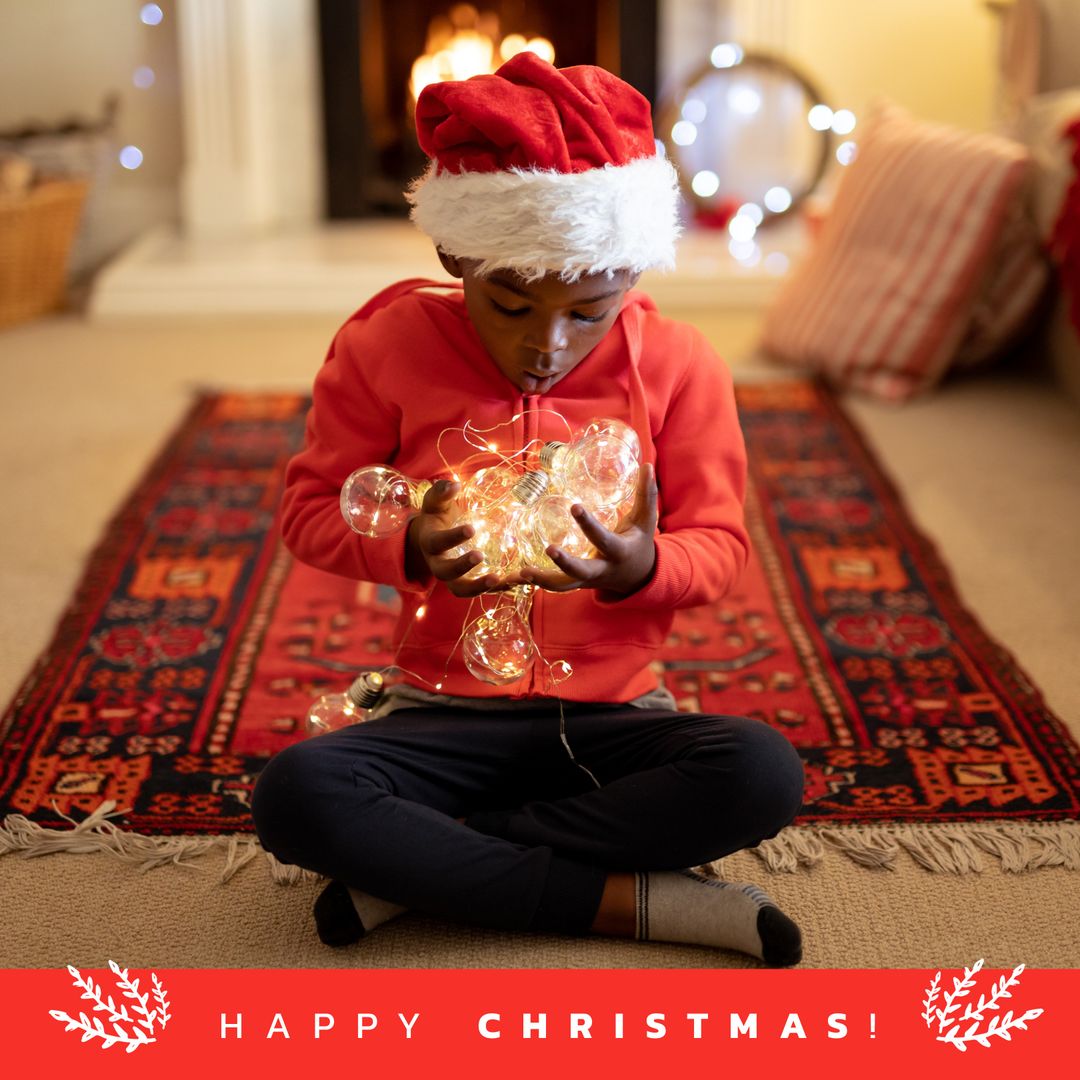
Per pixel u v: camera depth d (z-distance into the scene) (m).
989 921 1.20
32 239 3.35
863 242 2.82
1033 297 2.70
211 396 2.78
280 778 1.11
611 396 1.23
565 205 1.04
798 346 2.87
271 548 2.05
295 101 3.96
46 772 1.43
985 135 2.73
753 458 2.42
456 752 1.19
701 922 1.15
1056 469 2.34
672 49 3.93
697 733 1.16
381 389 1.24
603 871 1.16
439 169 1.12
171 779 1.42
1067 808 1.36
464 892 1.12
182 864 1.29
